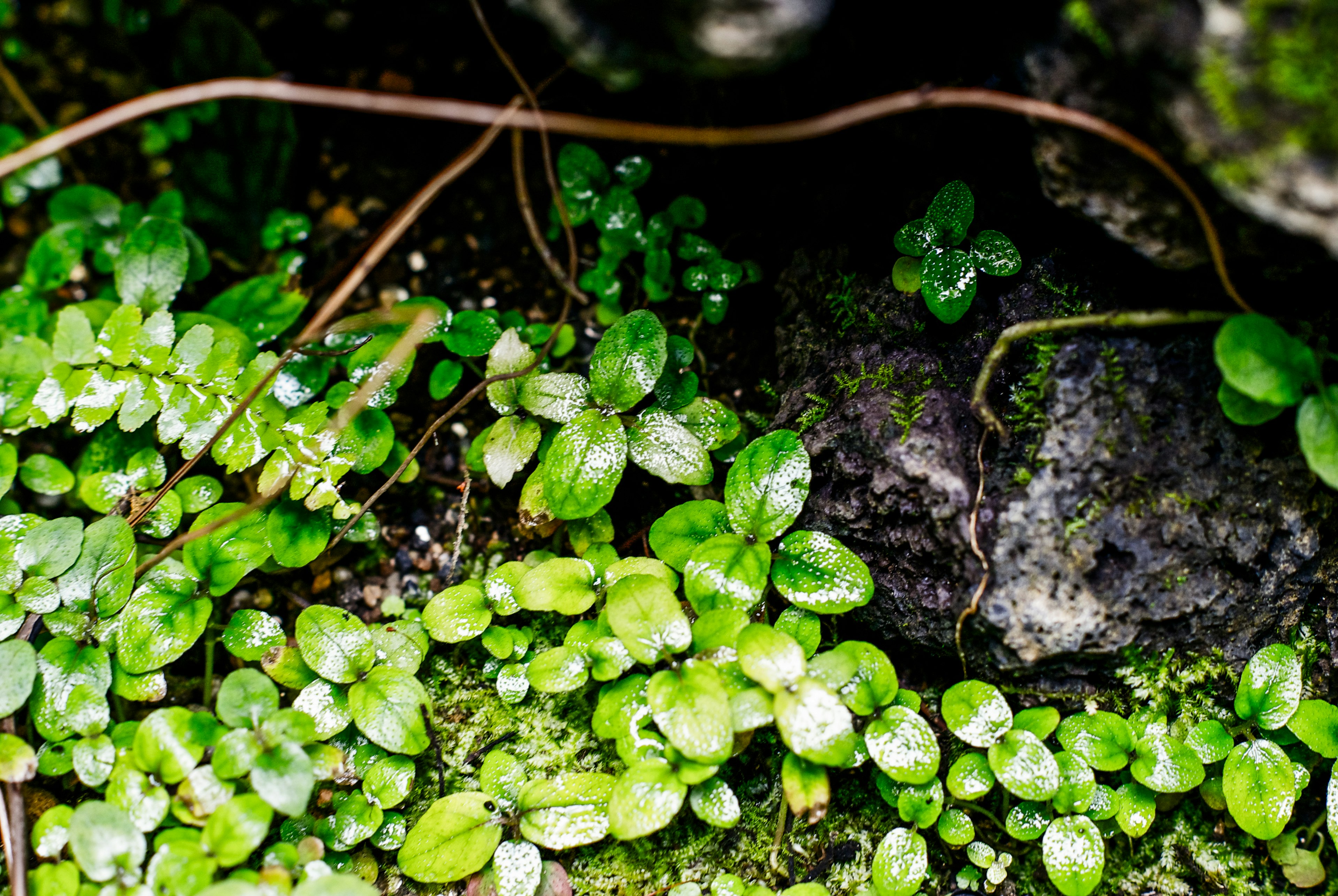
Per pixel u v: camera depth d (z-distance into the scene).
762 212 0.39
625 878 0.36
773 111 0.38
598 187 0.39
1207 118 0.32
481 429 0.40
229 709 0.35
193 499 0.37
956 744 0.36
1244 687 0.36
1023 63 0.34
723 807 0.35
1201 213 0.33
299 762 0.35
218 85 0.36
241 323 0.39
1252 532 0.35
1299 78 0.31
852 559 0.35
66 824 0.35
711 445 0.37
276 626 0.37
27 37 0.41
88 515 0.39
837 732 0.34
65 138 0.36
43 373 0.38
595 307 0.40
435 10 0.39
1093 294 0.35
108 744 0.35
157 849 0.35
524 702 0.37
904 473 0.35
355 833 0.36
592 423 0.36
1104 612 0.35
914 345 0.37
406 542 0.39
